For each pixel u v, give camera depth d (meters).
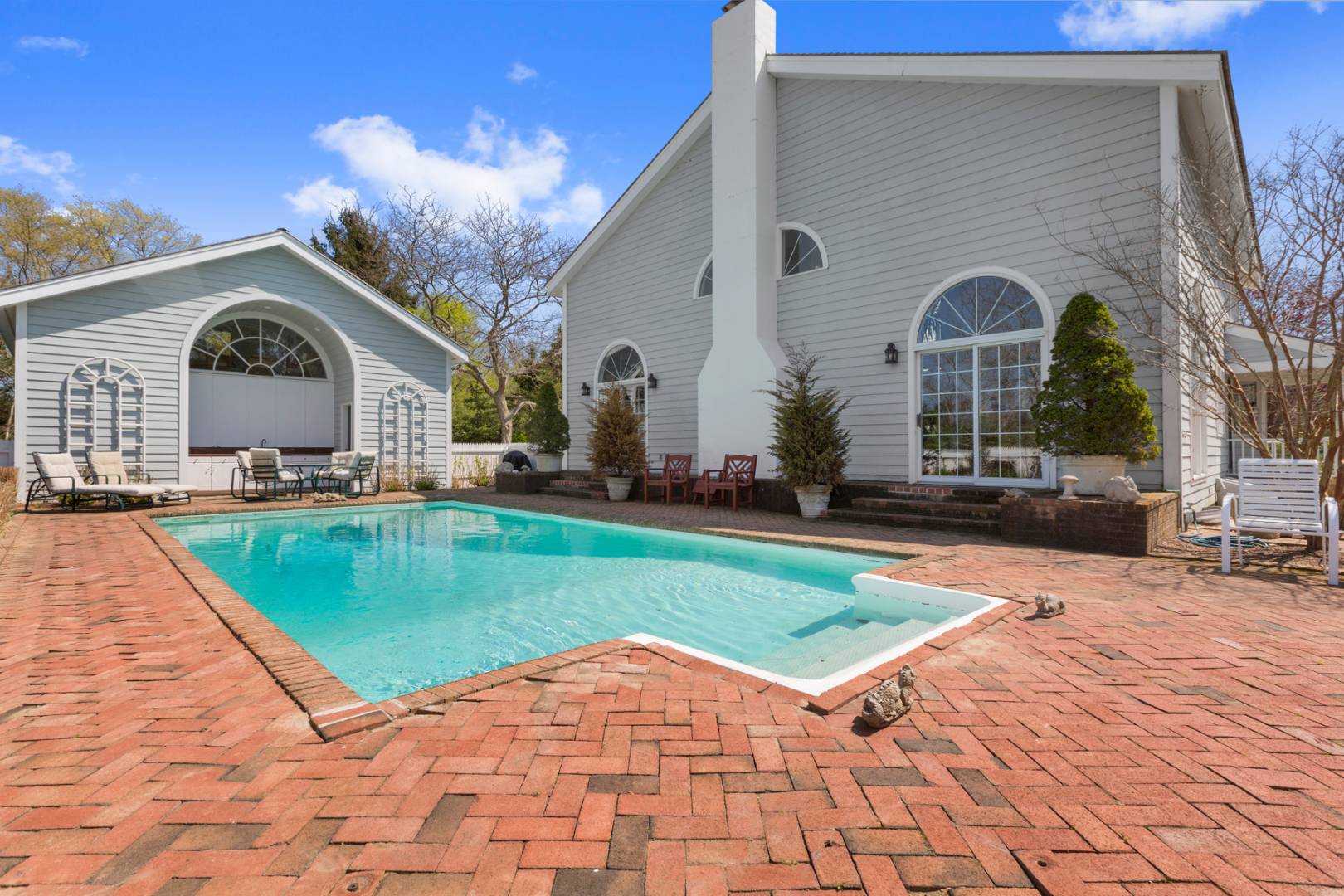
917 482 9.61
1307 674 3.09
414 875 1.65
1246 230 7.48
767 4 11.38
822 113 10.74
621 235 14.51
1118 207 7.90
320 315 13.86
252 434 14.21
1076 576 5.22
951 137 9.29
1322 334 7.04
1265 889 1.60
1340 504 6.49
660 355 13.67
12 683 2.97
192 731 2.48
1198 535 7.15
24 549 6.57
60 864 1.70
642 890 1.60
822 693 2.80
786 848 1.77
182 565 5.67
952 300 9.31
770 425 10.88
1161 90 7.60
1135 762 2.25
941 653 3.39
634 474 12.45
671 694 2.83
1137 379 7.82
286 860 1.71
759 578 6.18
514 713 2.62
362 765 2.21
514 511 10.83
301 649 3.40
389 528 9.48
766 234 11.21
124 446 11.41
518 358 25.23
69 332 10.87
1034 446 8.55
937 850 1.76
